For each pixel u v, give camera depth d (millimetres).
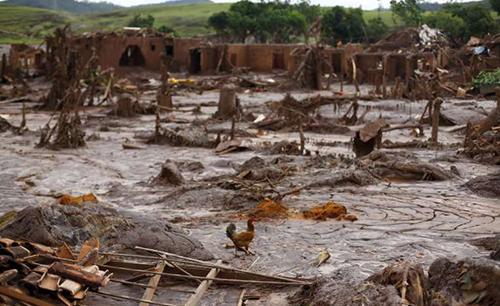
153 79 79625
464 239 15320
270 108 45688
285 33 125750
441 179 22422
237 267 12844
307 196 19734
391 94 53281
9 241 10812
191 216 17438
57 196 20375
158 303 10297
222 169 25062
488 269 9242
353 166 23156
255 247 14281
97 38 84000
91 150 30219
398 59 72125
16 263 10211
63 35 52656
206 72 87875
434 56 69250
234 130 32250
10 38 150625
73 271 10219
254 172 21844
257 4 130875
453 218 17375
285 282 11578
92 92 51188
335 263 13281
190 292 11344
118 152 29594
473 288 9312
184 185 21109
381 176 22484
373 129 26469
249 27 124875
